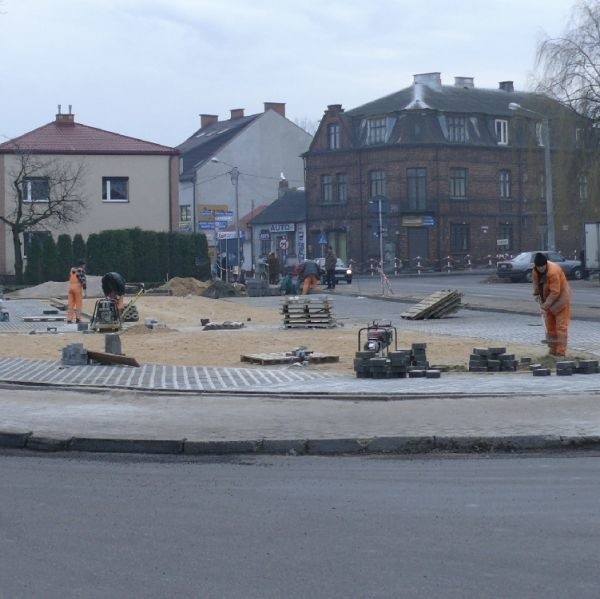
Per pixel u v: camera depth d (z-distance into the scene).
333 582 6.65
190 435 11.77
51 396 15.30
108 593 6.51
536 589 6.47
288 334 27.30
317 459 11.06
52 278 61.28
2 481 10.02
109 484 9.84
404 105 86.12
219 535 7.87
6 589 6.63
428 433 11.50
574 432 11.43
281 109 104.62
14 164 65.00
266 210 96.25
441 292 33.09
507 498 8.97
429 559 7.12
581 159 56.97
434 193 85.81
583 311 33.62
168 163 69.19
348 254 88.50
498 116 89.31
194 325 32.06
